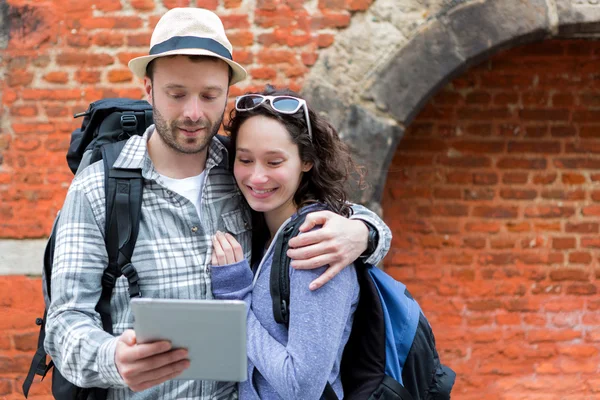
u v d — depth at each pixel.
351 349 1.91
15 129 3.59
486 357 4.12
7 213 3.62
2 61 3.57
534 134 4.09
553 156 4.09
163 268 1.73
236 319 1.35
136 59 1.72
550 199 4.11
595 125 4.08
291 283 1.70
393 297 1.89
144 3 3.56
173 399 1.74
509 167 4.10
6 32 3.57
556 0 3.40
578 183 4.11
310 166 1.84
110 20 3.56
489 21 3.43
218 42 1.70
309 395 1.62
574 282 4.13
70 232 1.68
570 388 4.11
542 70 4.04
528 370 4.12
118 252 1.70
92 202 1.71
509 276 4.13
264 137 1.73
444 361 4.12
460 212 4.12
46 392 3.71
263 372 1.66
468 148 4.10
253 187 1.76
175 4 3.55
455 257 4.14
